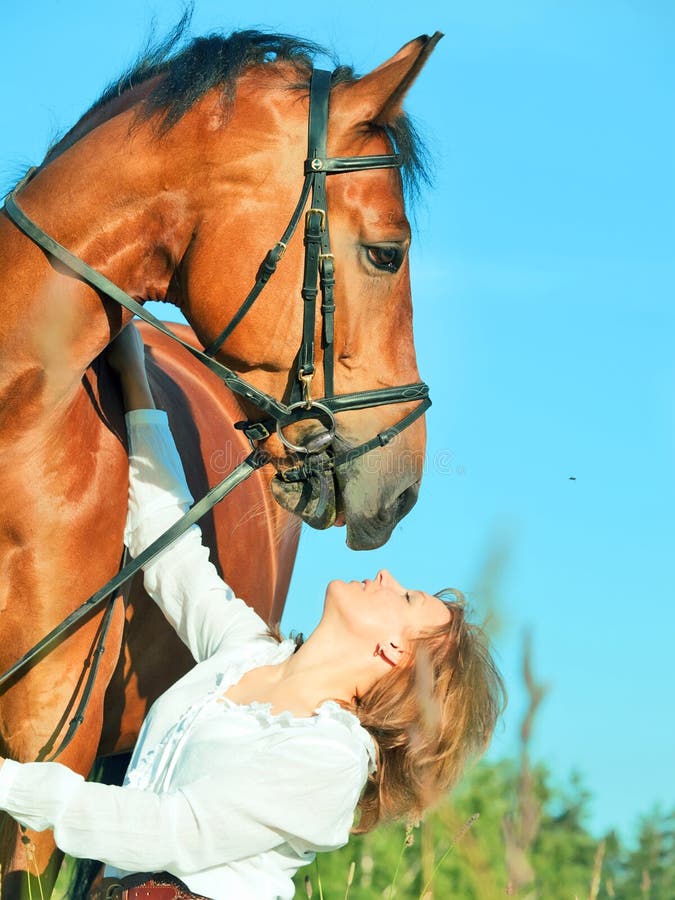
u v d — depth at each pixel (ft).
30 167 8.85
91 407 8.71
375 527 8.60
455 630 7.84
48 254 8.08
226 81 8.20
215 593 8.83
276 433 8.52
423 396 8.62
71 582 8.48
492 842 12.77
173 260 8.43
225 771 7.02
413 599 7.91
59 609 8.47
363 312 8.31
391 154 8.40
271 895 7.20
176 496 8.96
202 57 8.30
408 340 8.59
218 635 8.63
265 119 8.20
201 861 6.93
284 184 8.17
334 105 8.25
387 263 8.30
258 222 8.18
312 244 8.16
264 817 6.95
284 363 8.37
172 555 8.96
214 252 8.24
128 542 8.94
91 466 8.57
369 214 8.18
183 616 8.89
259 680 7.86
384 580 8.09
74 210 8.11
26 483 8.20
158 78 8.61
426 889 8.42
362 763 7.29
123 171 8.14
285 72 8.50
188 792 6.97
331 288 8.20
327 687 7.73
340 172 8.17
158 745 7.68
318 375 8.37
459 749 7.87
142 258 8.34
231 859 7.00
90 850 6.90
